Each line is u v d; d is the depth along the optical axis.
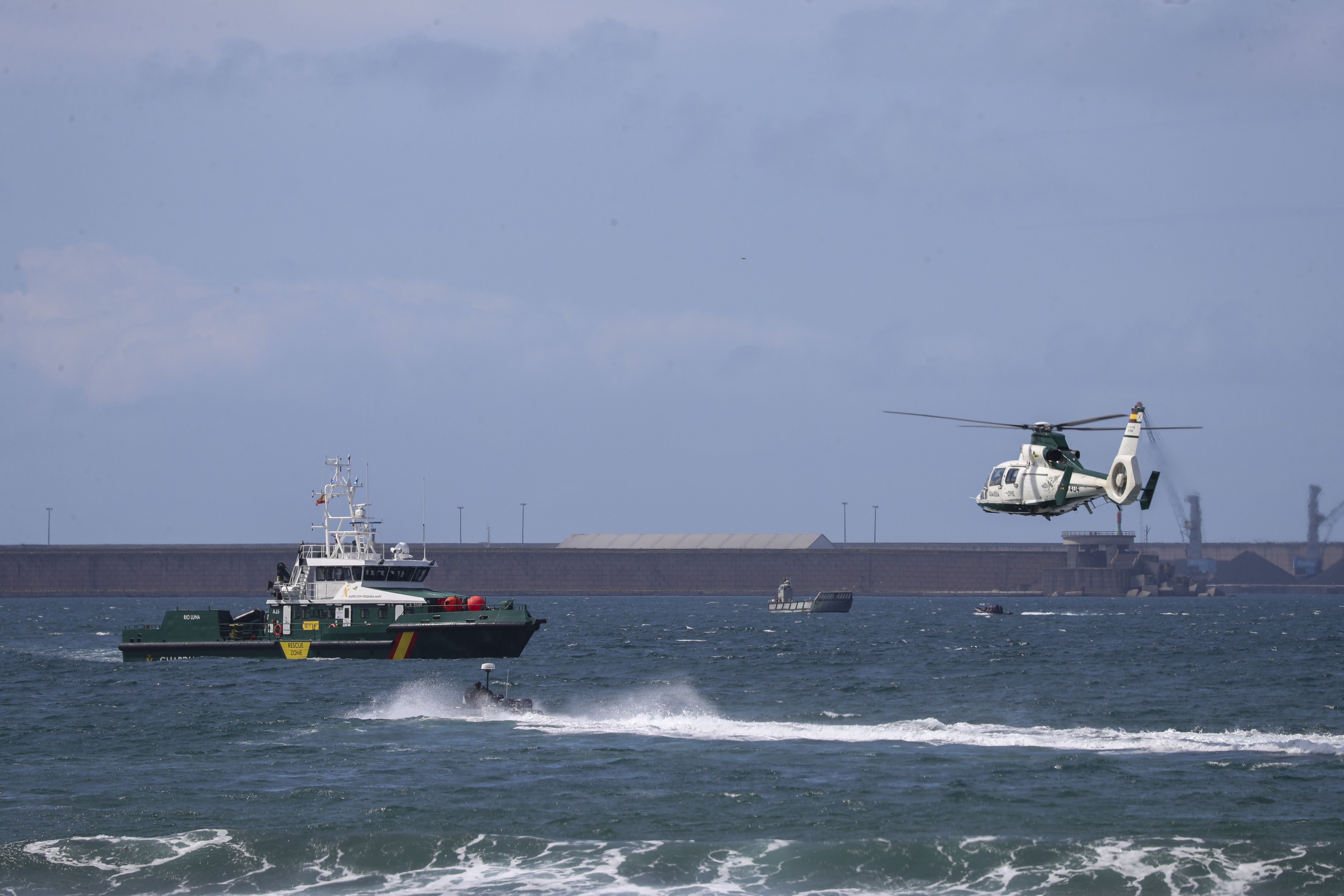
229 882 104.00
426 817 120.94
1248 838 112.56
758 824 118.38
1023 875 103.44
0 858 108.44
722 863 106.69
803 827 117.25
